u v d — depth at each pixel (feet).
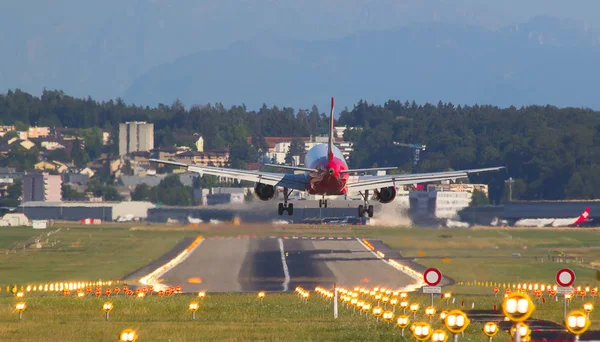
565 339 501.56
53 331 538.06
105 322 598.34
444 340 398.62
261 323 594.24
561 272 582.35
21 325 572.92
